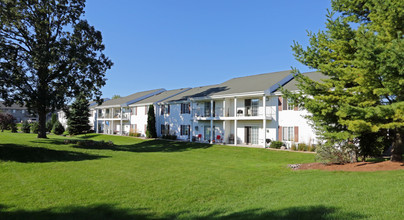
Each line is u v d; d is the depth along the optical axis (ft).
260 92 77.87
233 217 19.70
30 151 52.47
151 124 121.70
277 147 74.13
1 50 68.59
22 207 22.89
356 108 31.53
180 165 47.01
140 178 34.88
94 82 88.79
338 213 18.35
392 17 30.50
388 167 34.53
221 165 48.96
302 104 41.73
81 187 29.81
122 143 108.99
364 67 30.32
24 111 281.33
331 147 43.42
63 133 171.53
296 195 24.59
